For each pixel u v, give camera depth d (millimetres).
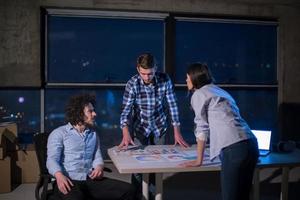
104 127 5730
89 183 2680
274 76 6281
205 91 2471
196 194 4258
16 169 4562
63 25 5465
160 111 3357
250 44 6176
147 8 5574
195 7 5727
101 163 2777
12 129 4520
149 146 3234
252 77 6230
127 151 3006
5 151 4387
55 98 5461
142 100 3250
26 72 5230
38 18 5223
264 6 5980
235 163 2361
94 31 5594
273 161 2752
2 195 4125
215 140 2422
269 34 6223
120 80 5711
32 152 4590
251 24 6121
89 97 2750
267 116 6277
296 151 3152
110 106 5699
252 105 6215
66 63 5516
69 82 5512
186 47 5871
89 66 5613
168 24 5711
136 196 2719
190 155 2857
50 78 5457
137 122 3355
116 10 5523
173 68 5758
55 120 5477
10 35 5148
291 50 6145
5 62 5160
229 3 5836
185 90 5859
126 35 5703
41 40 5332
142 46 5762
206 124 2492
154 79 3213
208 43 5977
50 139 2676
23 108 5301
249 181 2447
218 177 4953
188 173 5121
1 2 5098
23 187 4434
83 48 5574
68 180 2539
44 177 2596
